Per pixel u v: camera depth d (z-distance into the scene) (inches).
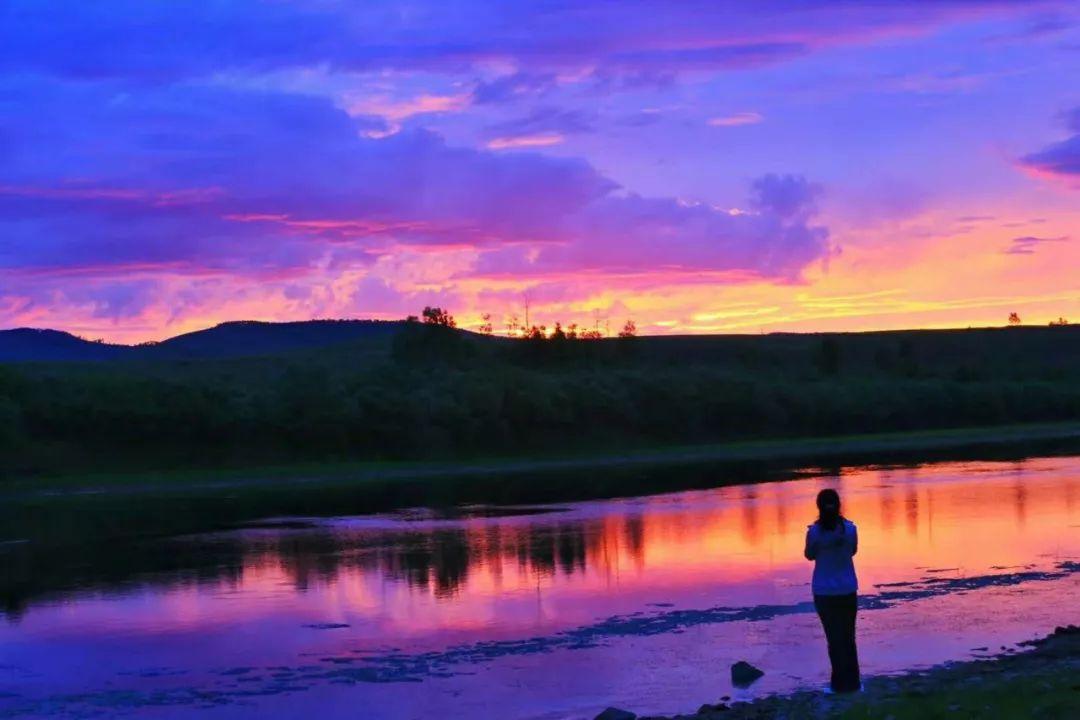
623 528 1448.1
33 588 1094.4
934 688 571.8
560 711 617.3
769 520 1488.7
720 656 737.0
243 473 2795.3
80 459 2805.1
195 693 682.8
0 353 7859.3
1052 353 7086.6
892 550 1165.7
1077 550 1149.1
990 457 2714.1
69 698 677.3
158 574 1170.0
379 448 3216.0
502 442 3400.6
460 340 4926.2
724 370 4544.8
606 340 5482.3
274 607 966.4
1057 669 611.8
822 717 512.1
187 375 4377.5
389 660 757.3
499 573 1114.1
